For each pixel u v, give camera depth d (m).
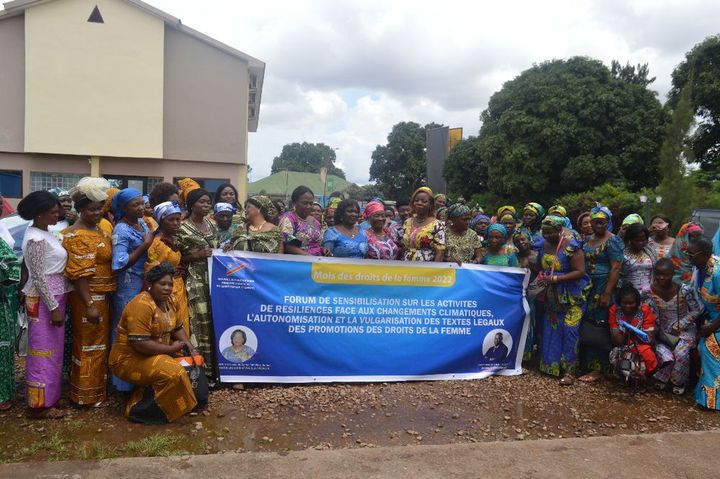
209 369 4.98
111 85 18.03
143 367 4.14
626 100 26.58
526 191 28.27
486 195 31.36
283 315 5.16
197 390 4.41
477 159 34.38
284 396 4.91
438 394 5.16
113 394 4.80
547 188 28.27
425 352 5.53
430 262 5.57
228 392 4.95
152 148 18.41
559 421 4.61
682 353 5.31
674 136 23.08
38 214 4.10
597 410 4.90
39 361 4.15
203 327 4.93
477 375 5.68
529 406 4.94
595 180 26.27
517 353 5.87
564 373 5.68
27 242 4.05
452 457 3.70
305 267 5.24
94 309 4.29
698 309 5.36
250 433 4.09
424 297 5.55
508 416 4.67
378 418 4.50
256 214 5.24
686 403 5.15
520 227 6.78
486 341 5.73
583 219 6.27
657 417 4.77
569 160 26.66
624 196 23.08
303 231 5.66
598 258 5.57
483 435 4.25
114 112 18.12
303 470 3.43
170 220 4.56
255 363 5.09
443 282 5.61
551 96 26.89
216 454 3.61
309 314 5.23
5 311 4.34
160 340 4.31
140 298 4.18
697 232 5.52
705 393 4.96
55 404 4.30
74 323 4.41
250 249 5.20
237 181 19.50
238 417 4.39
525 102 28.08
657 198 19.91
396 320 5.48
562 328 5.64
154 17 18.05
